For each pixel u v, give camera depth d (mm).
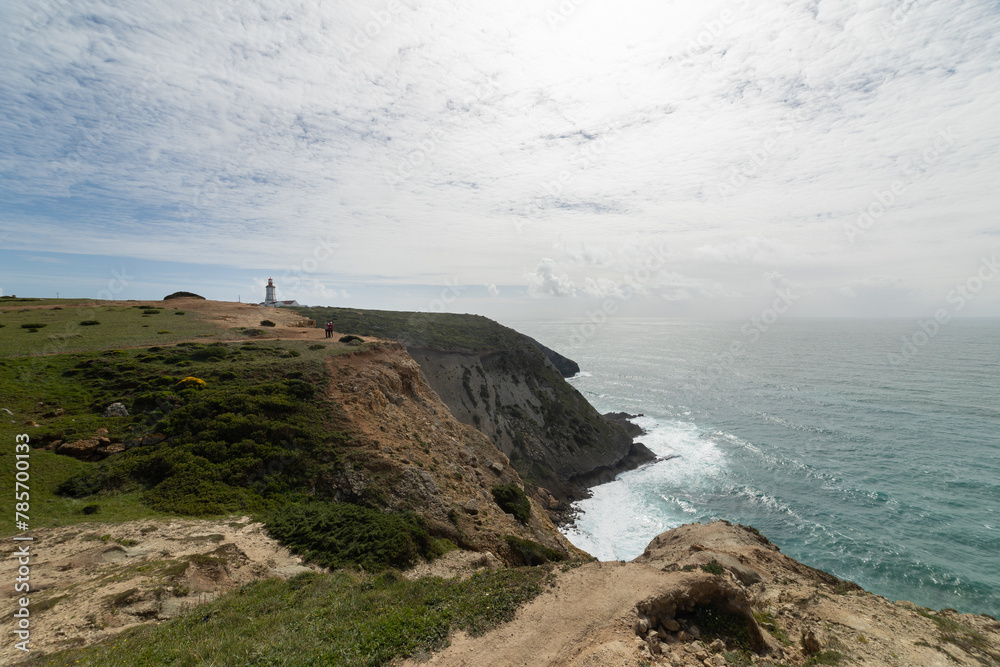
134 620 11711
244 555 16516
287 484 22656
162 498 19609
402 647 10133
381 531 19297
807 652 13164
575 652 10062
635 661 9867
